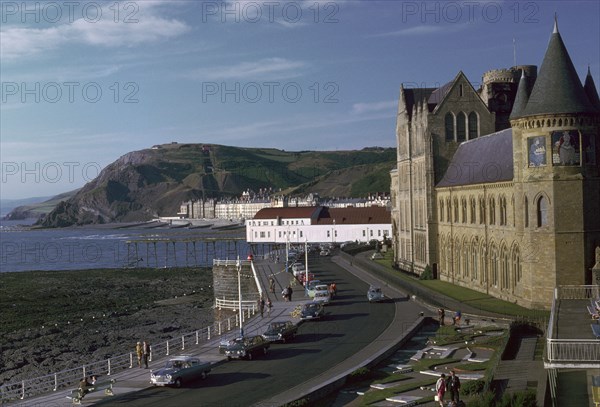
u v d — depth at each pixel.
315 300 89.06
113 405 47.25
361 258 160.88
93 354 97.62
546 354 42.31
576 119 73.38
